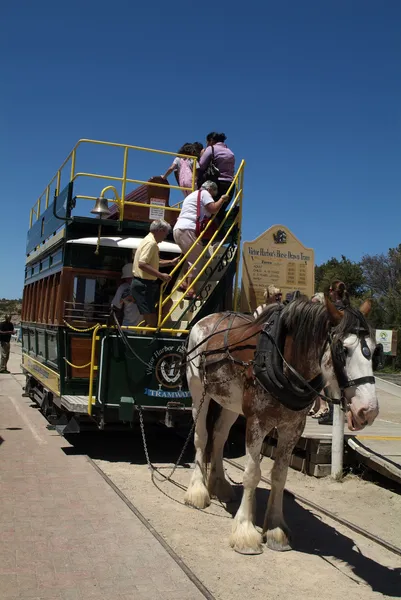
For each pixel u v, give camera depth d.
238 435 8.49
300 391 4.33
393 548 4.66
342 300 4.19
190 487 5.75
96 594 3.63
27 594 3.58
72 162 7.71
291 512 5.62
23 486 5.86
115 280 8.12
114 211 8.86
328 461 6.87
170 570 4.04
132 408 7.02
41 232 10.19
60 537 4.55
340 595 3.86
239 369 4.87
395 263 35.75
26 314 12.06
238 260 7.53
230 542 4.62
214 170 7.92
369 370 3.75
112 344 7.13
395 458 6.38
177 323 7.42
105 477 6.32
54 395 8.23
